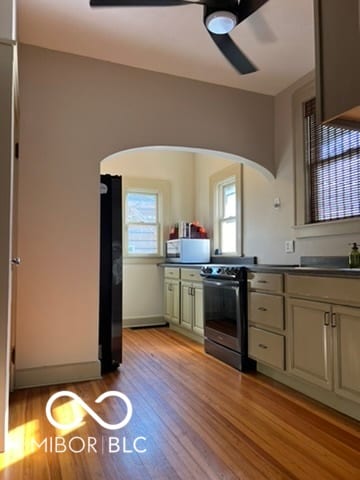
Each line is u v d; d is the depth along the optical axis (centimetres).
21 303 279
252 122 372
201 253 501
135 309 524
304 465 171
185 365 333
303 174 340
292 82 354
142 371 316
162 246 548
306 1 240
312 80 332
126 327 514
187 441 194
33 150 288
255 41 285
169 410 233
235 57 251
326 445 190
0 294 185
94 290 301
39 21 260
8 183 189
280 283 277
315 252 326
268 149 378
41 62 294
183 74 339
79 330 295
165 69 330
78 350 294
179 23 264
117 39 284
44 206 289
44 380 282
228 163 470
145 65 323
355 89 168
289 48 296
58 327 289
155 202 553
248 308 316
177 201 562
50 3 241
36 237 286
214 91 357
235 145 363
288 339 268
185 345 411
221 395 259
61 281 292
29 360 280
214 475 163
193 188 572
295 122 352
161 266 535
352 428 209
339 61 177
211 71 334
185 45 292
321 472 166
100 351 319
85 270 299
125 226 529
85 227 301
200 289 413
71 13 252
